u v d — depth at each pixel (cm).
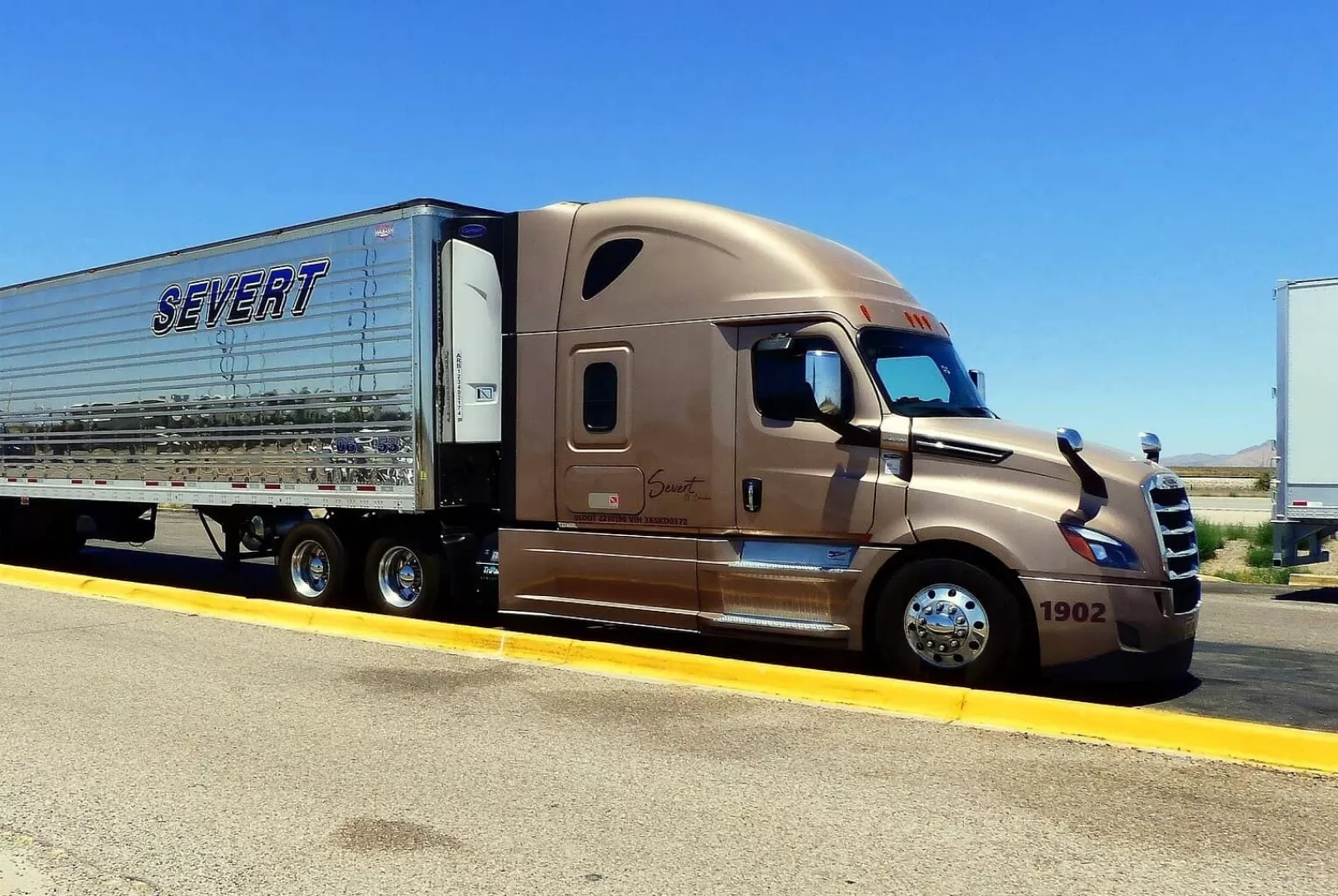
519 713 680
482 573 970
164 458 1187
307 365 1034
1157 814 499
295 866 445
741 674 743
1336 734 568
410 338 947
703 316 820
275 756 591
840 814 500
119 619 1025
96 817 501
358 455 991
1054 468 707
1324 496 1357
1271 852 455
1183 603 713
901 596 739
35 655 859
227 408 1115
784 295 792
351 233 998
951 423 748
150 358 1201
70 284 1307
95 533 1391
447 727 647
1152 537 689
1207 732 591
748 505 795
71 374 1309
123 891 423
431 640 902
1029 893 416
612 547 856
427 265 943
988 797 523
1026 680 777
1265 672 827
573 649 822
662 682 762
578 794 529
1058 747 603
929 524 727
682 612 827
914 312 835
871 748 602
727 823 490
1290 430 1377
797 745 609
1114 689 758
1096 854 452
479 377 939
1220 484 5841
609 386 862
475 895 417
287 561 1097
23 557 1622
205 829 487
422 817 500
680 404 826
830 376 736
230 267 1112
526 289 911
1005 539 702
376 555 1031
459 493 968
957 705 663
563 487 882
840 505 759
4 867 445
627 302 856
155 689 746
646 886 424
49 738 627
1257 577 1694
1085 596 685
